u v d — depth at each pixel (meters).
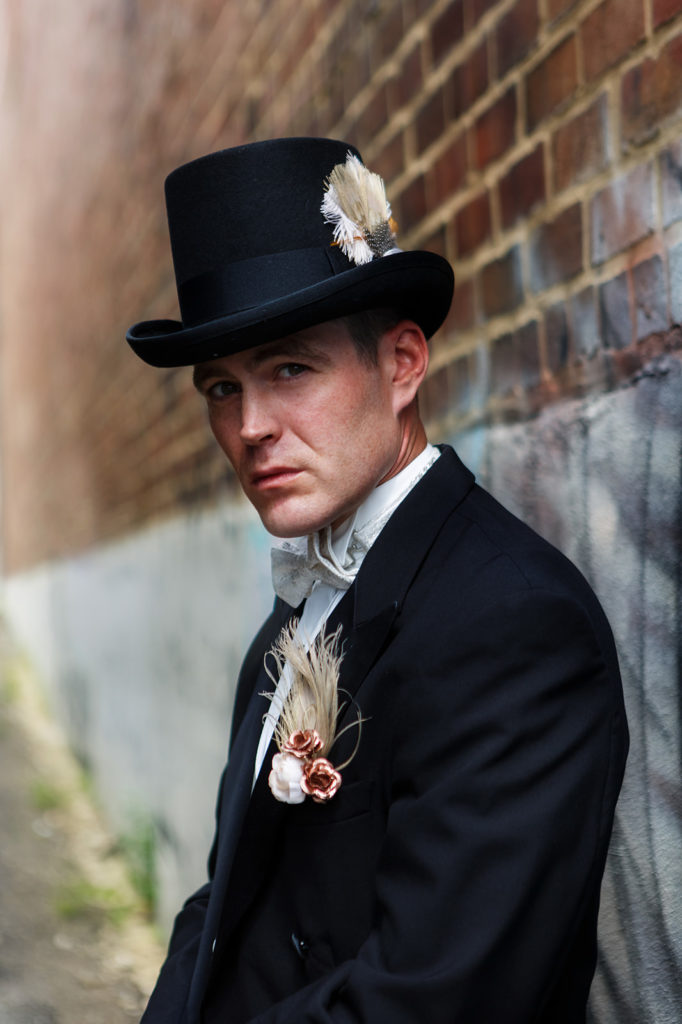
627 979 1.48
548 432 1.68
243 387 1.17
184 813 3.94
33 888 4.77
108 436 6.05
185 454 4.02
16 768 7.21
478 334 1.94
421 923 0.98
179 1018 1.32
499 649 1.03
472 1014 0.96
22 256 12.11
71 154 7.37
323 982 1.05
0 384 16.80
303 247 1.18
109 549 6.00
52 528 9.51
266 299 1.17
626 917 1.48
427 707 1.05
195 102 3.82
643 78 1.42
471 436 1.98
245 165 1.18
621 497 1.48
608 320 1.51
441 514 1.19
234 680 3.31
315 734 1.14
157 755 4.48
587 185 1.56
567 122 1.61
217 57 3.54
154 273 4.44
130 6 4.93
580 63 1.57
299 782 1.13
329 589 1.32
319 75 2.71
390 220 1.26
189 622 3.96
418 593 1.14
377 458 1.19
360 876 1.11
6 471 15.98
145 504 4.86
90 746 6.62
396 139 2.28
